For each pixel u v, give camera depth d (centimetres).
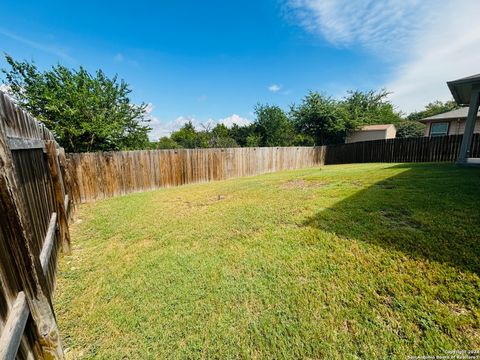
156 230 379
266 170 1217
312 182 677
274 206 449
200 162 948
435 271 202
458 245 234
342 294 193
